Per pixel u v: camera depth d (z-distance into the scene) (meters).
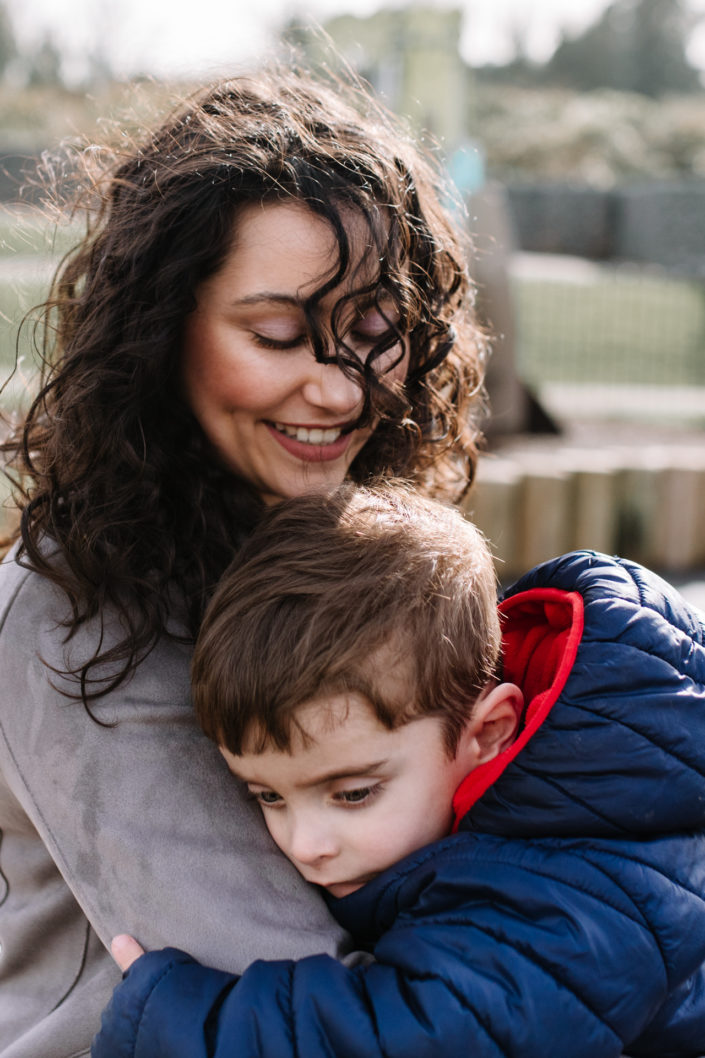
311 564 1.21
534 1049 1.04
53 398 1.44
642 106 35.94
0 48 31.66
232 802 1.25
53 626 1.25
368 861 1.23
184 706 1.26
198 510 1.41
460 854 1.19
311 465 1.43
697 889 1.17
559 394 9.24
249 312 1.32
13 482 1.55
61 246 1.59
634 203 22.91
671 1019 1.17
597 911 1.11
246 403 1.37
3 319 1.91
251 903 1.20
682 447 6.94
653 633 1.23
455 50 11.95
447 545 1.28
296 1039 1.05
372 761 1.19
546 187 23.20
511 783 1.20
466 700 1.26
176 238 1.32
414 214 1.51
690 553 4.92
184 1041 1.07
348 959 1.17
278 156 1.32
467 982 1.06
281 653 1.16
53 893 1.33
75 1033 1.27
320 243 1.31
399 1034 1.04
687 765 1.19
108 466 1.36
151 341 1.34
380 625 1.18
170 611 1.33
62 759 1.21
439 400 1.75
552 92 39.12
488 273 6.57
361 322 1.38
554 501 4.68
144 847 1.18
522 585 1.45
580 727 1.19
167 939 1.17
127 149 1.54
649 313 13.08
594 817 1.18
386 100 1.84
